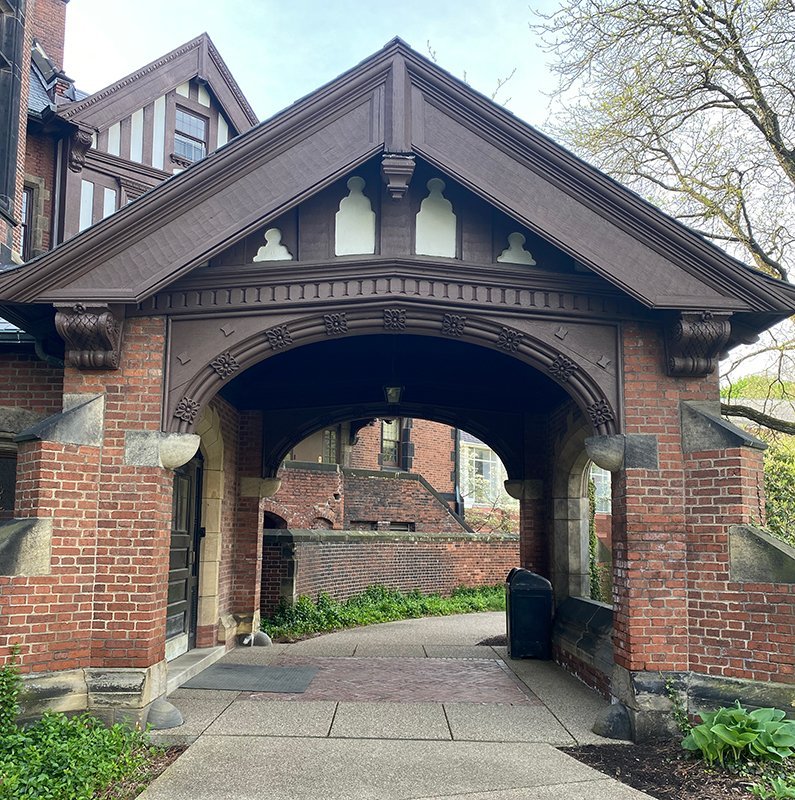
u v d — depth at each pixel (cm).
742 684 635
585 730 669
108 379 687
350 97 693
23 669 611
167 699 753
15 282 647
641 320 716
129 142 1340
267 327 701
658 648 662
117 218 655
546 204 686
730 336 751
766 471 1087
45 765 514
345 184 722
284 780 532
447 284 704
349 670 933
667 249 680
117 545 661
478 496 2825
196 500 1012
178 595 938
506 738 642
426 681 871
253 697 771
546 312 709
